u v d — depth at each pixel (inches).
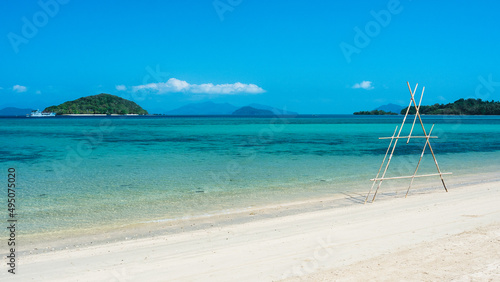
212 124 4259.4
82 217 471.8
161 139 1894.7
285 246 340.2
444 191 607.8
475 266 275.1
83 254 332.8
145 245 355.9
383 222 414.6
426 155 1203.2
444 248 318.3
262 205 533.0
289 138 2010.3
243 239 366.3
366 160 1061.1
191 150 1339.8
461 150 1382.9
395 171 860.6
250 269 287.0
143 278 274.1
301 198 579.2
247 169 886.4
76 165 946.1
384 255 306.8
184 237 379.9
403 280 255.3
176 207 524.1
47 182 719.7
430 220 415.5
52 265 305.9
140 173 828.0
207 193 621.0
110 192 628.1
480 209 460.4
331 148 1434.5
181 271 286.5
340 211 478.9
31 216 478.0
